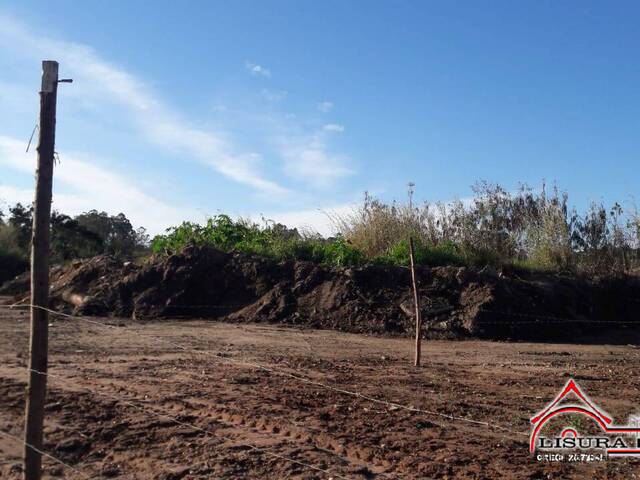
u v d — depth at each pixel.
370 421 7.26
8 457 6.12
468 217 20.84
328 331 15.78
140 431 6.70
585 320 16.92
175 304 17.97
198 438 6.54
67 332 13.64
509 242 20.56
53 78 4.74
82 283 19.86
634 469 5.99
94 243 34.81
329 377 9.62
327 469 5.82
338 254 19.00
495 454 6.29
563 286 17.95
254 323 16.75
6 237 29.38
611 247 20.52
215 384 8.77
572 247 20.44
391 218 21.14
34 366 4.84
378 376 9.87
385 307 16.50
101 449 6.34
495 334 15.45
